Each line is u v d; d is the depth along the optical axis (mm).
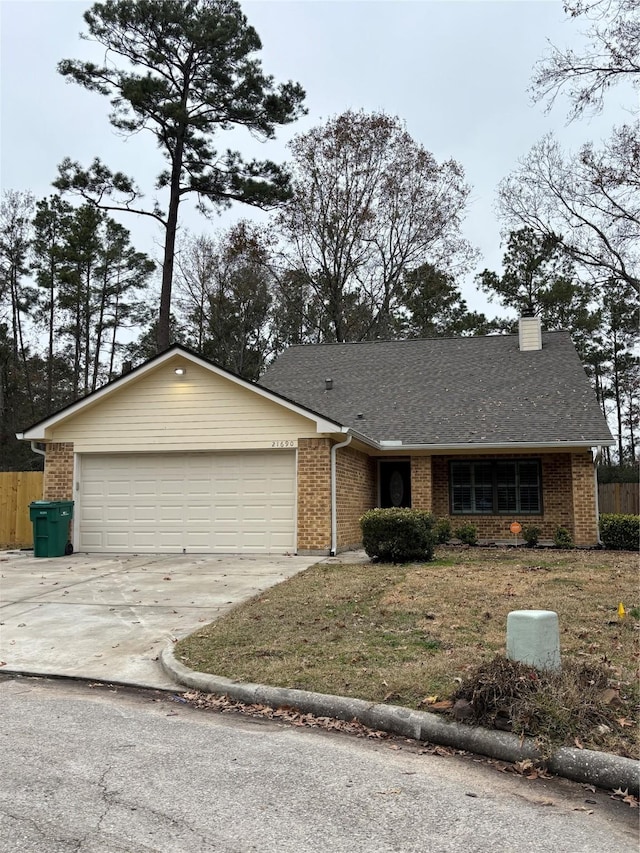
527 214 23688
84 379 40156
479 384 19938
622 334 36906
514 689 4758
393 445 17422
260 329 38906
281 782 4102
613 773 4090
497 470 18469
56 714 5473
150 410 15438
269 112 26062
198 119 25688
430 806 3801
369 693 5430
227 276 37812
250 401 15000
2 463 33906
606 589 9438
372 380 21141
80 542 15594
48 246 35594
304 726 5168
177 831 3467
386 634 7227
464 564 12258
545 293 37188
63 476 15734
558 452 17656
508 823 3609
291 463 14867
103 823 3543
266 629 7625
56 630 8258
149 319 39719
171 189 26688
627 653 6297
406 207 33781
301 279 34594
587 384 19125
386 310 34531
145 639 7766
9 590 10750
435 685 5496
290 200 28641
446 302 39625
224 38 24969
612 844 3393
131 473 15586
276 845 3336
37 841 3338
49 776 4164
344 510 15680
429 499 17844
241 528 14945
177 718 5371
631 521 15586
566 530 16625
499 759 4500
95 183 25656
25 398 37188
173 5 24359
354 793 3959
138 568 12789
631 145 18688
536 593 9164
